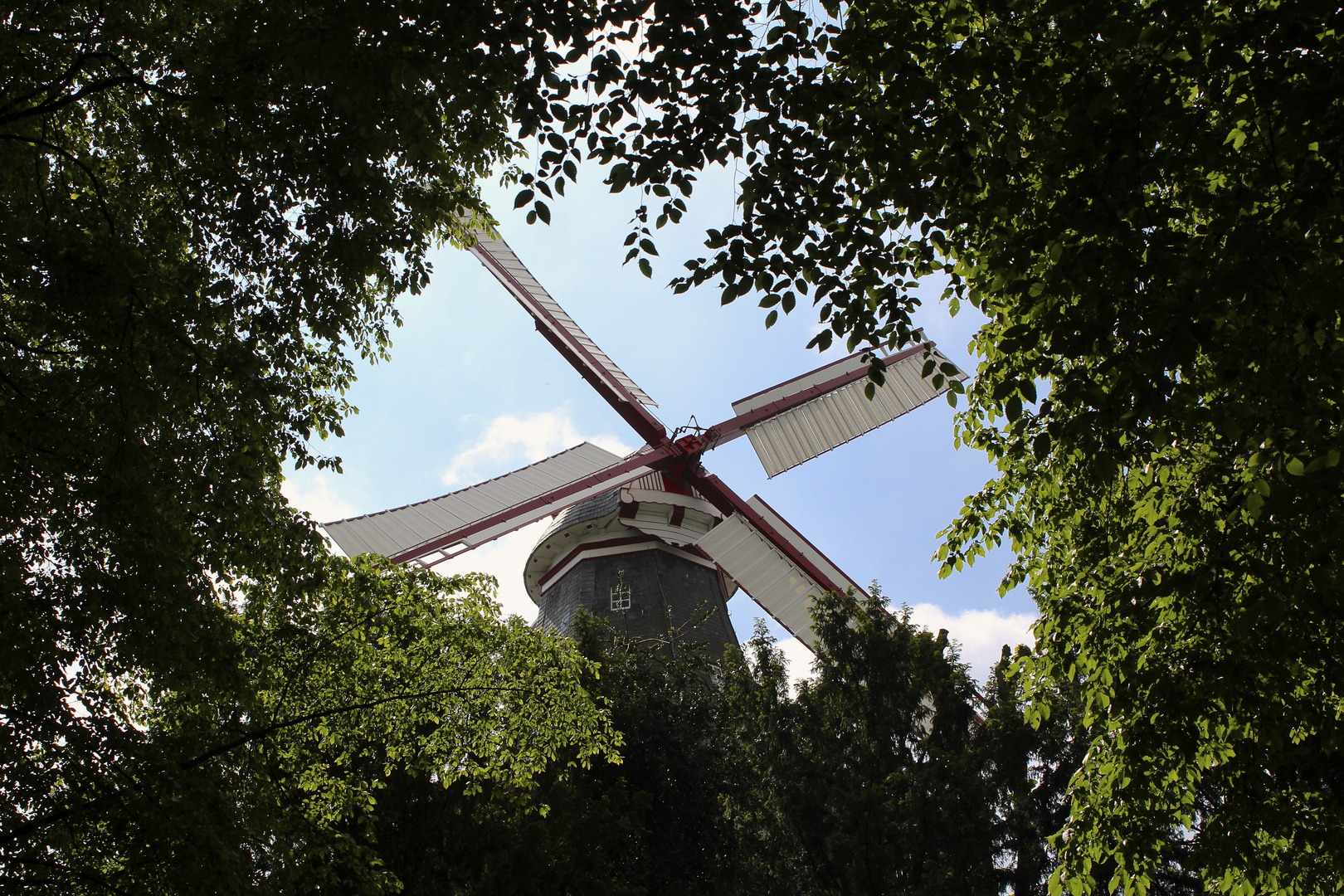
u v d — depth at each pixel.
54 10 9.17
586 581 35.50
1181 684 9.35
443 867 16.23
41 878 8.35
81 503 9.34
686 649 23.64
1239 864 9.62
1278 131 7.38
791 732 19.78
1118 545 10.99
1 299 9.98
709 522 37.44
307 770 12.82
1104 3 6.90
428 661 13.70
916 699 20.08
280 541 10.98
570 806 17.61
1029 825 18.25
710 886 18.61
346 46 7.79
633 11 7.84
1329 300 6.84
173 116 9.83
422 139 8.81
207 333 10.05
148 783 8.45
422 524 28.92
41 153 10.02
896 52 7.65
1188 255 7.44
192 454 10.10
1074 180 7.39
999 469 11.29
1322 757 13.15
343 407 11.96
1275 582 8.34
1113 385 7.70
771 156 8.06
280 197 10.25
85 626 8.89
